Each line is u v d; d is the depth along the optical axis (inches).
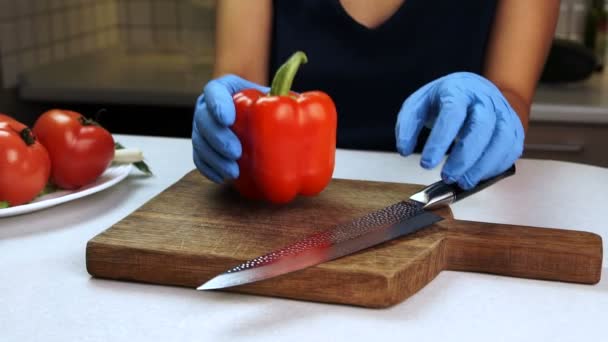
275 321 27.7
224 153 32.2
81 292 29.2
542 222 33.8
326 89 48.9
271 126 32.3
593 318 27.7
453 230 30.7
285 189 33.1
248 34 47.4
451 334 27.0
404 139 32.4
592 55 67.3
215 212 32.6
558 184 37.7
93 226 33.5
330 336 27.0
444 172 31.3
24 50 77.1
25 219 34.0
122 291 29.3
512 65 44.3
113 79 73.9
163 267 29.5
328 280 28.4
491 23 46.8
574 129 61.8
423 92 33.2
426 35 47.3
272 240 30.4
